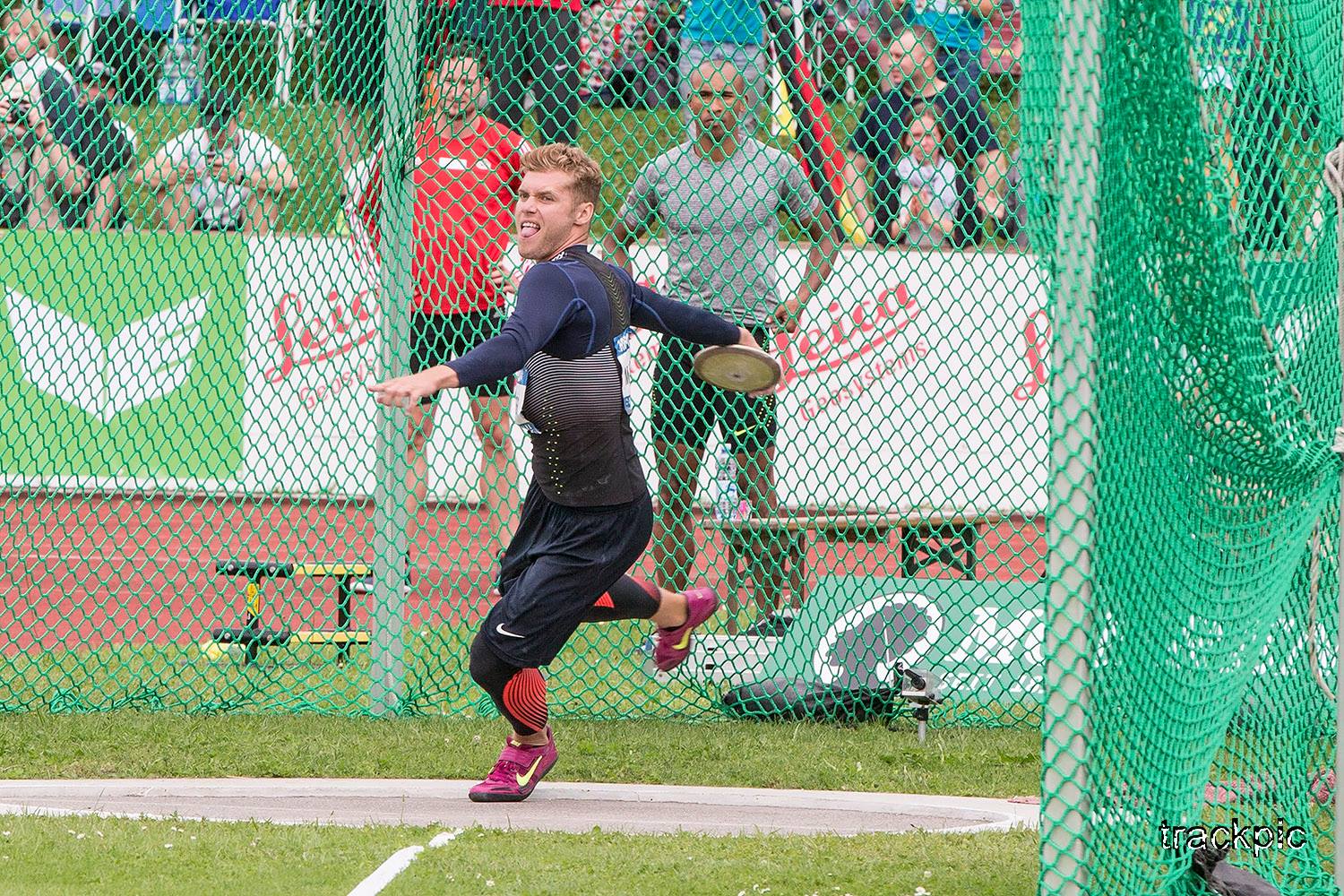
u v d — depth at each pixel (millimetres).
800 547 25578
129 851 14898
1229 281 13281
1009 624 23328
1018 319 31953
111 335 31953
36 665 25625
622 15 31375
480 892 13516
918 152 30438
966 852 15344
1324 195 16188
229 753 20609
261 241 30062
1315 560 15789
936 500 32125
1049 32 11984
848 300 31828
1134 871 12211
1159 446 12938
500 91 26844
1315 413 16203
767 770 19719
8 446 30484
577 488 17359
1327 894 14094
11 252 33781
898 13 30062
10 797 18219
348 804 18047
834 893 13703
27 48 32812
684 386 26172
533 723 18312
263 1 29328
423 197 25844
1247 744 15398
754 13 28422
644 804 18266
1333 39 17531
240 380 33344
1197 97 12648
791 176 26703
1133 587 12164
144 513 34062
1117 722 11969
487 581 30172
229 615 30922
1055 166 11766
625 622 28344
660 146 28750
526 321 15734
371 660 23750
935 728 22719
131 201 32969
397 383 13766
